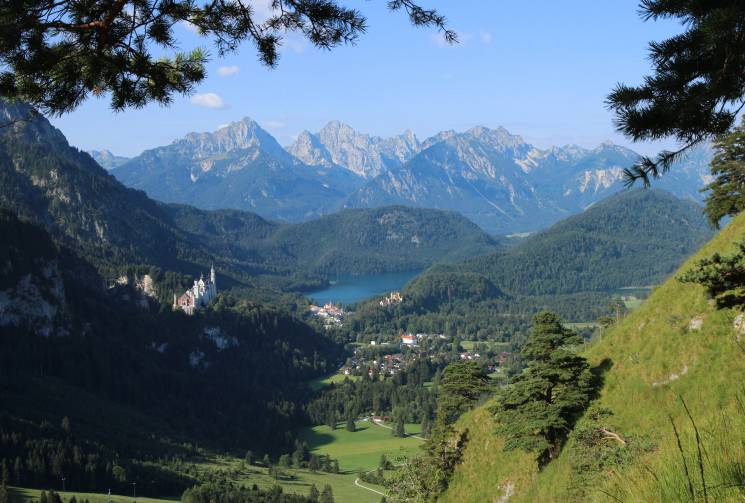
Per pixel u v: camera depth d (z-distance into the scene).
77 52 12.55
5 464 108.88
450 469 60.84
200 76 13.59
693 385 41.25
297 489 124.38
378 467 139.62
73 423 147.88
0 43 11.43
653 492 7.05
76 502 102.06
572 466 40.12
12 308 195.00
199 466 142.00
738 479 6.34
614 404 45.06
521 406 47.62
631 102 9.84
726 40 8.82
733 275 18.19
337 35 12.76
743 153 53.66
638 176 10.05
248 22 13.10
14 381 163.25
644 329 50.53
